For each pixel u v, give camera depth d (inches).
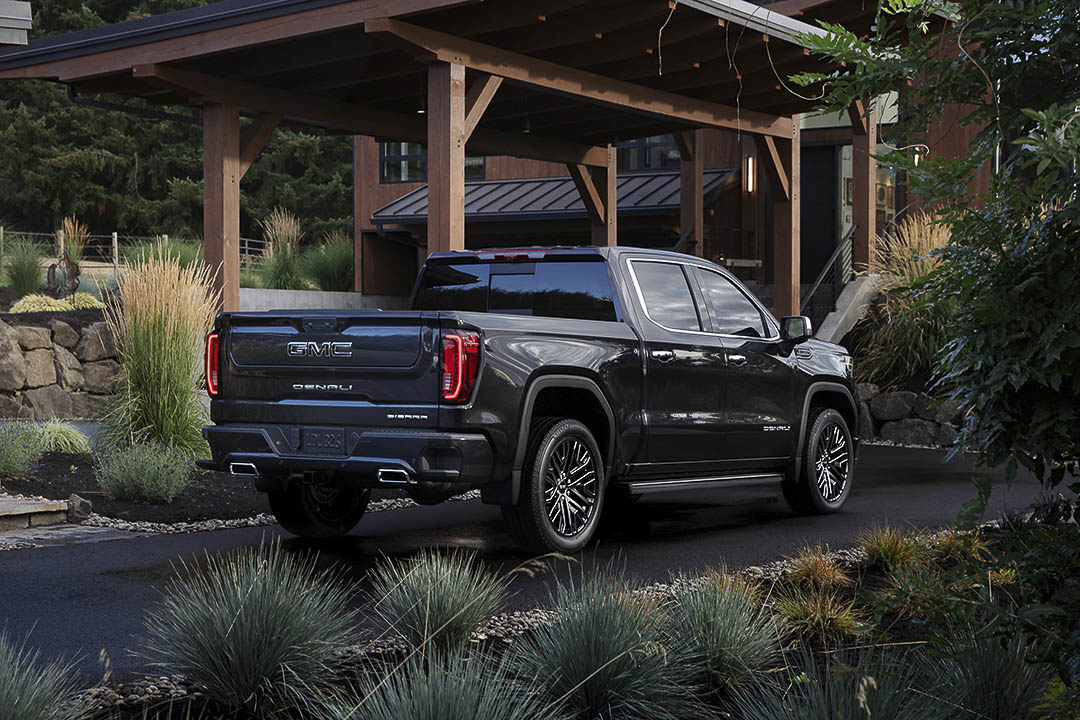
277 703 149.2
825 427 350.0
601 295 297.1
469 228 960.9
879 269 666.8
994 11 83.7
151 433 393.4
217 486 360.5
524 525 261.7
